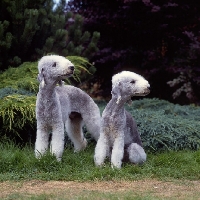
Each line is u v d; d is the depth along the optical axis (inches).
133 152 147.3
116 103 144.2
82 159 152.3
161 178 141.9
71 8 261.6
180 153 163.9
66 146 173.9
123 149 146.1
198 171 147.3
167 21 249.4
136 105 210.8
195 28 251.6
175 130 176.9
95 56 253.6
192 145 175.3
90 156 155.9
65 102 153.6
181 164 152.3
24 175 140.0
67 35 225.6
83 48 228.7
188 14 248.5
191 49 237.1
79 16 226.5
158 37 254.5
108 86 263.4
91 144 175.3
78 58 207.0
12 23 211.9
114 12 249.8
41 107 146.2
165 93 261.9
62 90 155.5
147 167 147.8
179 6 244.4
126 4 244.8
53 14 224.8
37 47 218.1
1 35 202.1
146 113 187.6
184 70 238.2
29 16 205.5
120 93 143.0
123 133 145.9
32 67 199.5
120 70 254.5
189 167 149.6
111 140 146.3
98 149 146.0
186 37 251.9
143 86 141.9
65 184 135.3
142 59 254.2
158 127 176.6
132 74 143.9
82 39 225.8
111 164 144.4
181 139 175.6
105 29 255.9
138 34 252.5
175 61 244.8
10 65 210.5
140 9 246.7
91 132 159.9
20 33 210.1
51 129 149.4
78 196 123.4
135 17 249.8
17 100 175.5
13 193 126.3
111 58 246.7
